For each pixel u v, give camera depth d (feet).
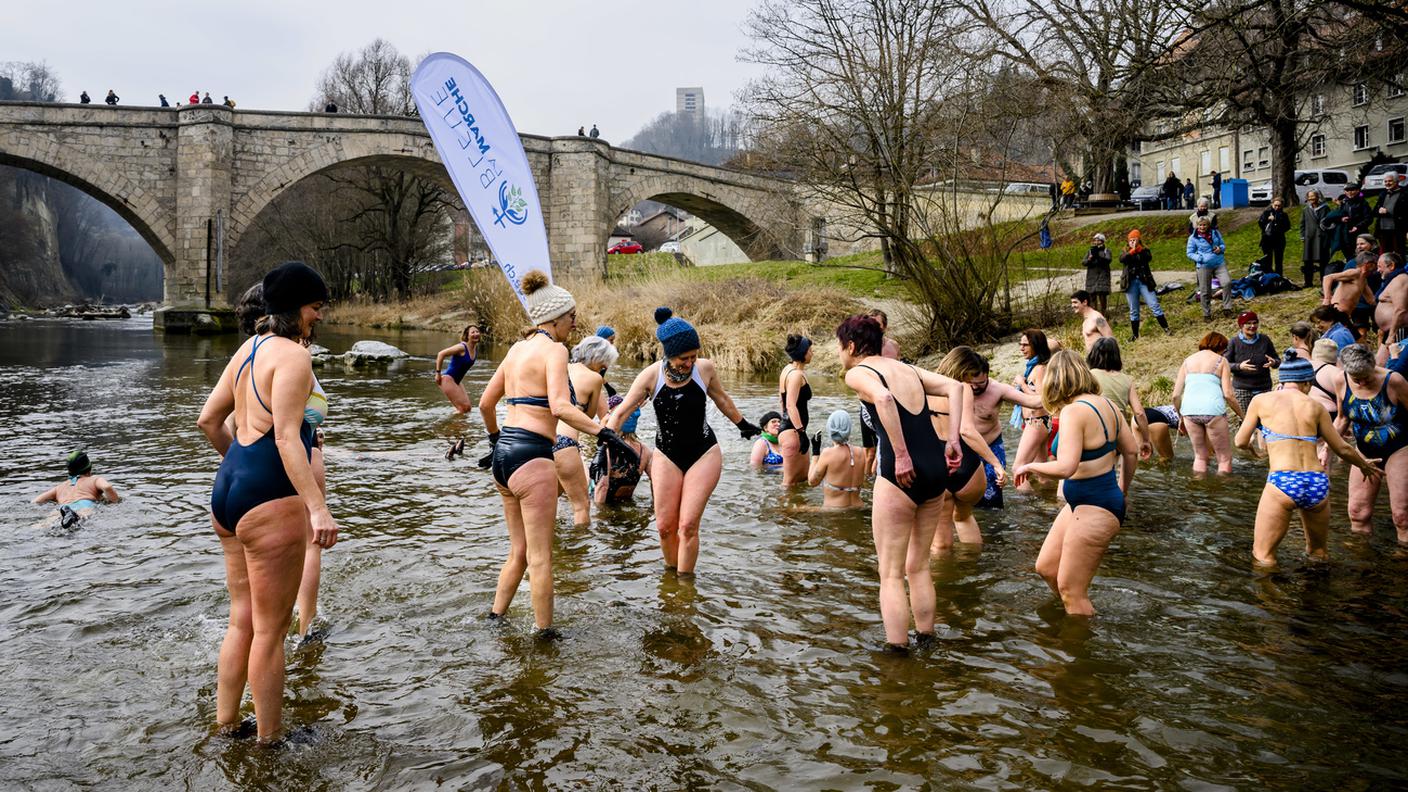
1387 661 15.03
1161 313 50.67
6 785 11.19
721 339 70.59
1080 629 16.58
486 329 104.88
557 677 14.55
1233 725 12.85
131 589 18.66
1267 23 61.87
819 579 19.69
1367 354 22.08
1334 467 31.63
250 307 14.43
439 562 20.74
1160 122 83.20
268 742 12.25
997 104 64.69
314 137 139.44
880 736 12.57
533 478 16.15
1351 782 11.32
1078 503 17.12
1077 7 70.69
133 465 31.86
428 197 180.34
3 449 34.91
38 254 305.32
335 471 31.35
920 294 62.59
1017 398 25.46
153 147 133.39
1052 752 12.10
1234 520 24.25
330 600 18.13
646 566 20.66
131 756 11.98
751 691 14.03
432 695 13.87
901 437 15.38
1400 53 58.23
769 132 68.80
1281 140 82.69
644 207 434.71
